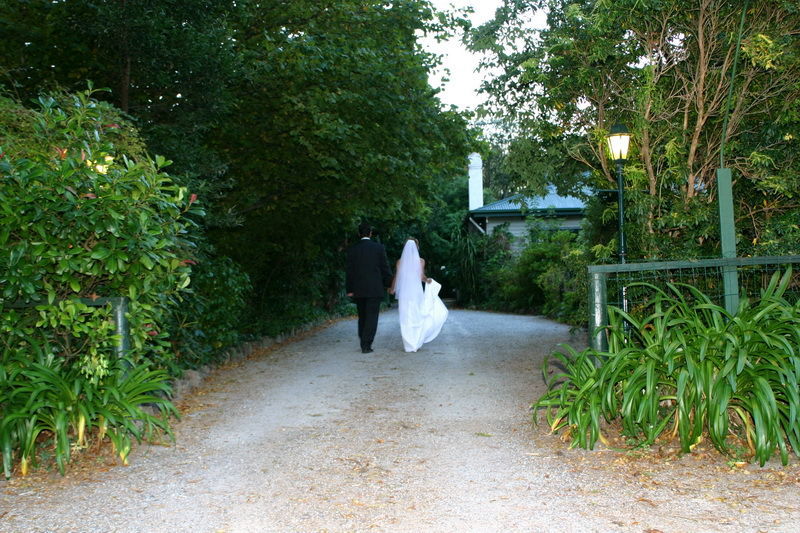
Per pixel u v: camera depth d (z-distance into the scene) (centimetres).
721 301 552
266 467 425
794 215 681
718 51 682
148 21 681
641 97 654
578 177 862
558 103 751
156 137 759
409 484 388
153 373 471
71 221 434
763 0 644
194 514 344
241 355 949
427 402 620
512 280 2133
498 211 2586
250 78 866
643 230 695
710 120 709
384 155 1100
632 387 438
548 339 1120
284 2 1016
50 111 483
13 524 330
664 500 351
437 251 2998
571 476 394
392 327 1473
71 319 436
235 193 1113
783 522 318
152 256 455
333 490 380
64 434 406
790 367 412
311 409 602
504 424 528
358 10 1091
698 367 425
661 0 630
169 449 468
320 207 1261
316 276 1712
